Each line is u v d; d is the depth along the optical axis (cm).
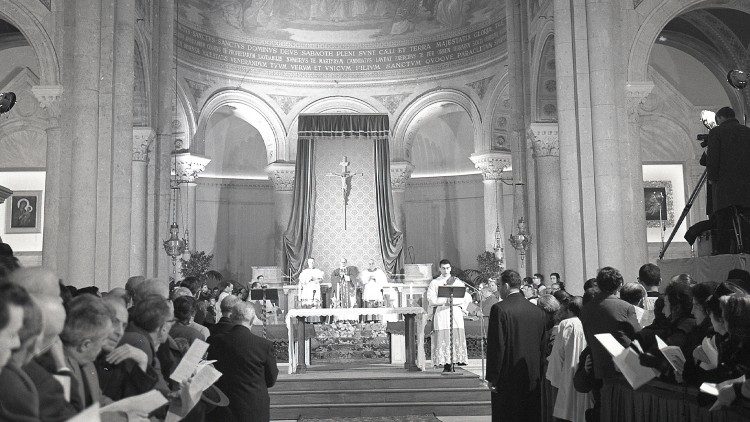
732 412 451
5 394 294
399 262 2436
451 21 2695
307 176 2453
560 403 811
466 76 2684
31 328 315
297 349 1503
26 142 2359
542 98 1927
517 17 2070
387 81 2797
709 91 2278
